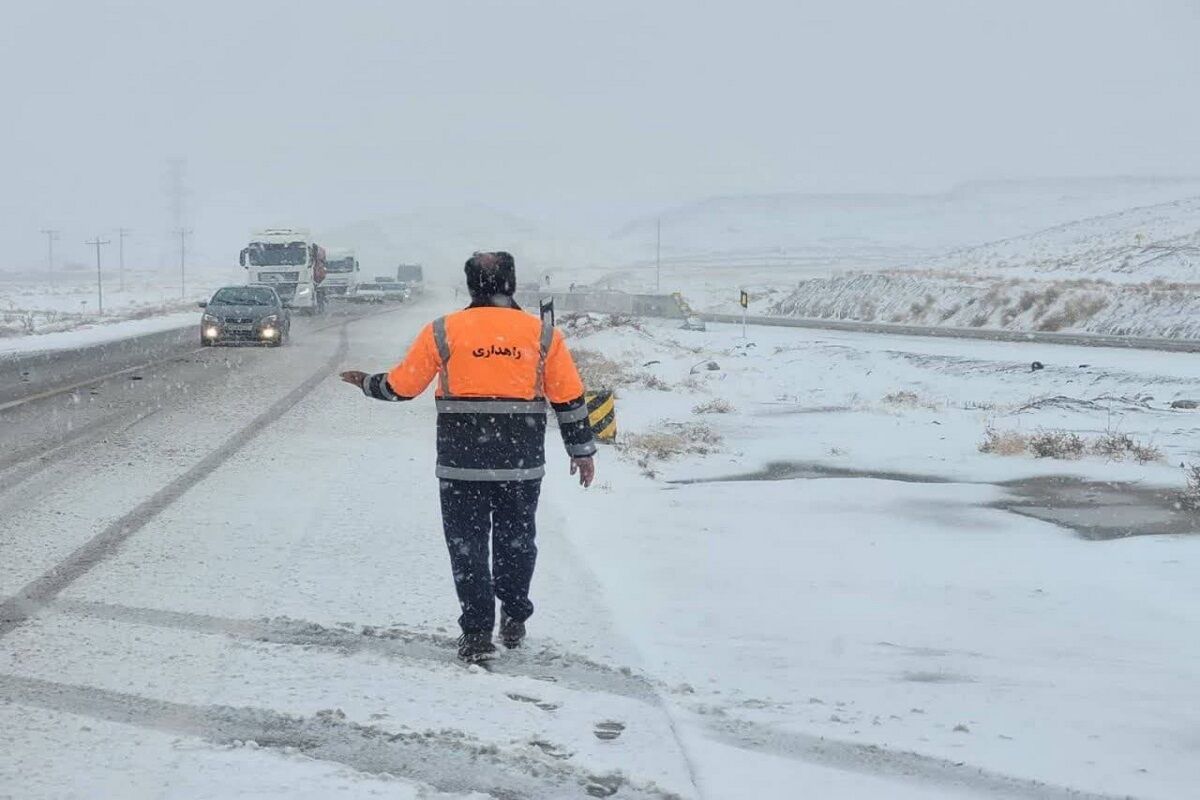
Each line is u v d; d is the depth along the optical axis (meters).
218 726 5.23
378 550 8.99
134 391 21.89
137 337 41.03
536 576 8.41
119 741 5.03
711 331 52.03
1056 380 29.20
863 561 9.57
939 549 10.20
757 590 8.38
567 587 8.11
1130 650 7.11
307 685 5.82
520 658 6.43
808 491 13.11
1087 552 10.23
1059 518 12.02
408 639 6.70
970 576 9.15
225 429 16.41
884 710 5.75
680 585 8.41
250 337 35.31
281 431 16.20
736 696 5.91
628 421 20.28
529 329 6.48
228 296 37.28
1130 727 5.55
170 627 6.83
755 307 88.94
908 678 6.35
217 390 22.06
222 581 7.96
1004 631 7.50
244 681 5.86
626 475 13.77
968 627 7.57
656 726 5.39
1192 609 8.17
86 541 9.23
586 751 5.04
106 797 4.43
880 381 31.17
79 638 6.58
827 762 5.03
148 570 8.26
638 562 9.12
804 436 18.64
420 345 6.43
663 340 40.16
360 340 39.12
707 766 4.94
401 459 13.73
